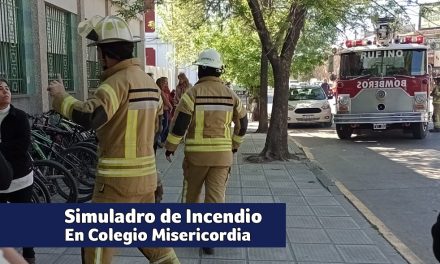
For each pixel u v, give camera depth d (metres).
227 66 18.64
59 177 5.95
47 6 10.38
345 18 9.24
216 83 4.74
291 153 11.09
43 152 6.86
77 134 8.25
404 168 9.77
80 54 11.97
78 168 6.68
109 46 3.20
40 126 7.66
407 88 13.65
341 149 12.60
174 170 9.05
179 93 12.61
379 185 8.26
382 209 6.76
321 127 18.80
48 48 10.41
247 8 9.86
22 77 9.09
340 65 14.18
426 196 7.46
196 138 4.68
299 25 10.03
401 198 7.35
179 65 26.48
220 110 4.68
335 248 5.04
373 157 11.23
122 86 3.15
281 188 7.69
